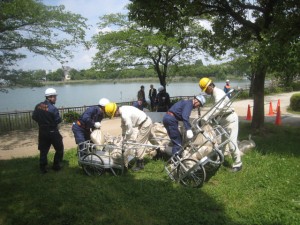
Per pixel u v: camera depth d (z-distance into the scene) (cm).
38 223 468
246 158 714
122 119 649
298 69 744
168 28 1028
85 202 528
